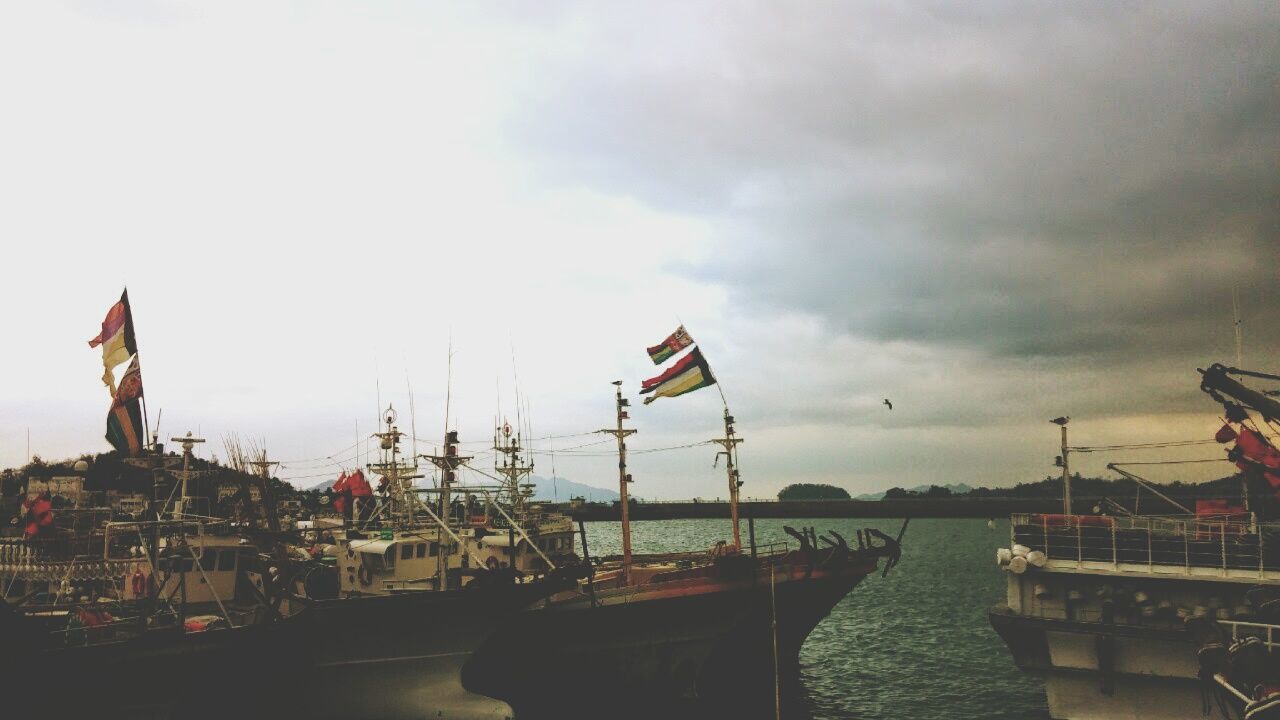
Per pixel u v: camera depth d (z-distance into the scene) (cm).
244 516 4341
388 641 3709
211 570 4259
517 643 4106
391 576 4378
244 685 3594
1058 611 3294
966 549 14562
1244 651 2473
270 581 3888
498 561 4541
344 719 3678
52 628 3559
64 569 4000
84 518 4450
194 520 3919
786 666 4684
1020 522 3459
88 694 3297
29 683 3212
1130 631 3114
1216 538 3181
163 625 3747
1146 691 3125
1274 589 2888
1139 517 3512
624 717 4100
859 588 9269
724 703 4306
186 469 4000
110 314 3716
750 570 4156
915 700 4581
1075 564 3266
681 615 4125
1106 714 3170
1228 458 3216
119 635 3556
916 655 5709
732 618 4200
